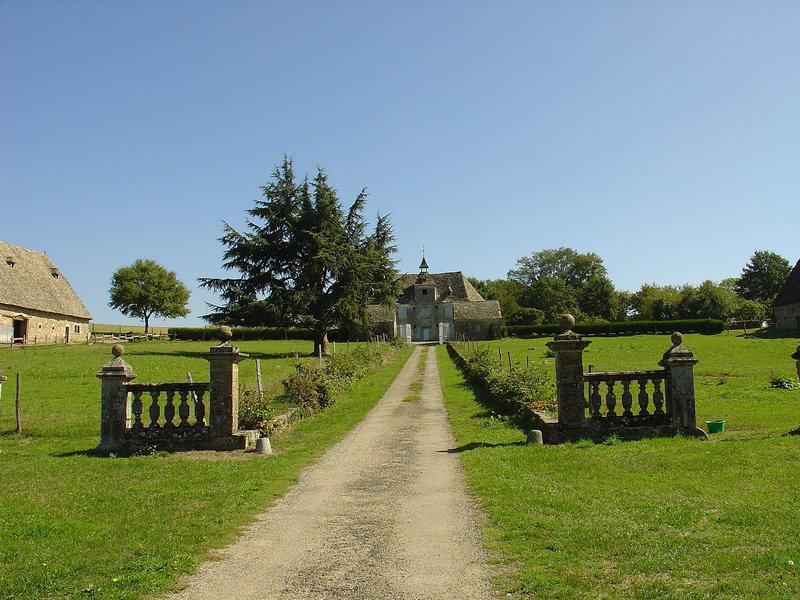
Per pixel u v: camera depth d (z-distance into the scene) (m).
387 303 54.38
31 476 12.16
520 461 12.59
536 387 20.03
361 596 6.38
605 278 116.19
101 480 11.78
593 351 52.12
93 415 20.33
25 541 8.11
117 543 8.04
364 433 17.58
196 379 30.83
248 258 49.91
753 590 6.00
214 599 6.36
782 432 14.20
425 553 7.62
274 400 20.86
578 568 6.84
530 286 119.50
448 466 12.89
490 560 7.28
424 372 40.94
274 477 11.91
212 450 14.73
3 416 20.25
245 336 80.69
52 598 6.34
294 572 7.09
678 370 14.45
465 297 94.06
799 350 14.16
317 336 50.66
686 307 94.81
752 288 109.75
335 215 50.97
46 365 37.22
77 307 72.62
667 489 9.99
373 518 9.21
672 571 6.61
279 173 50.72
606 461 12.11
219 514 9.37
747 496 9.29
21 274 64.06
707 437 14.12
